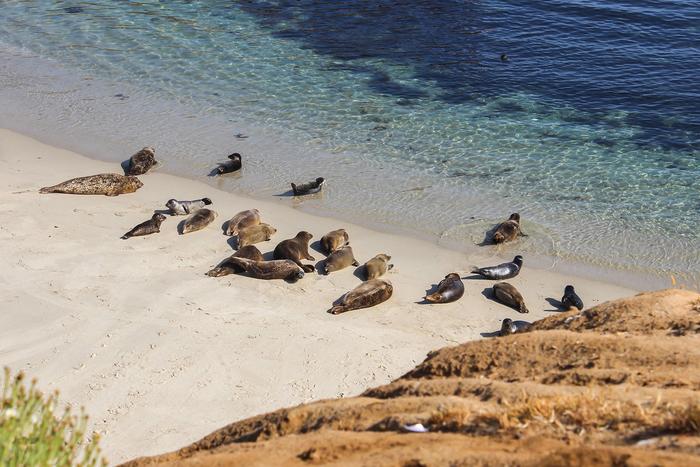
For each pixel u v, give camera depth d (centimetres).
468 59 2827
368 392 768
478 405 645
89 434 1121
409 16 3228
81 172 2055
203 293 1522
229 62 2784
